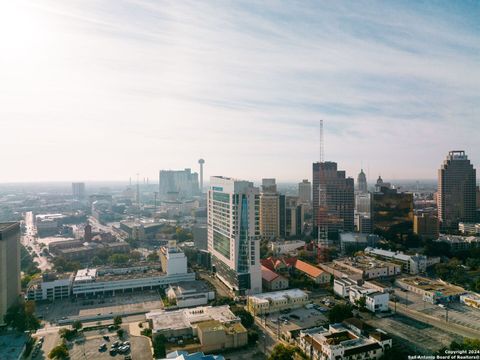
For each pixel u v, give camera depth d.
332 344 199.25
